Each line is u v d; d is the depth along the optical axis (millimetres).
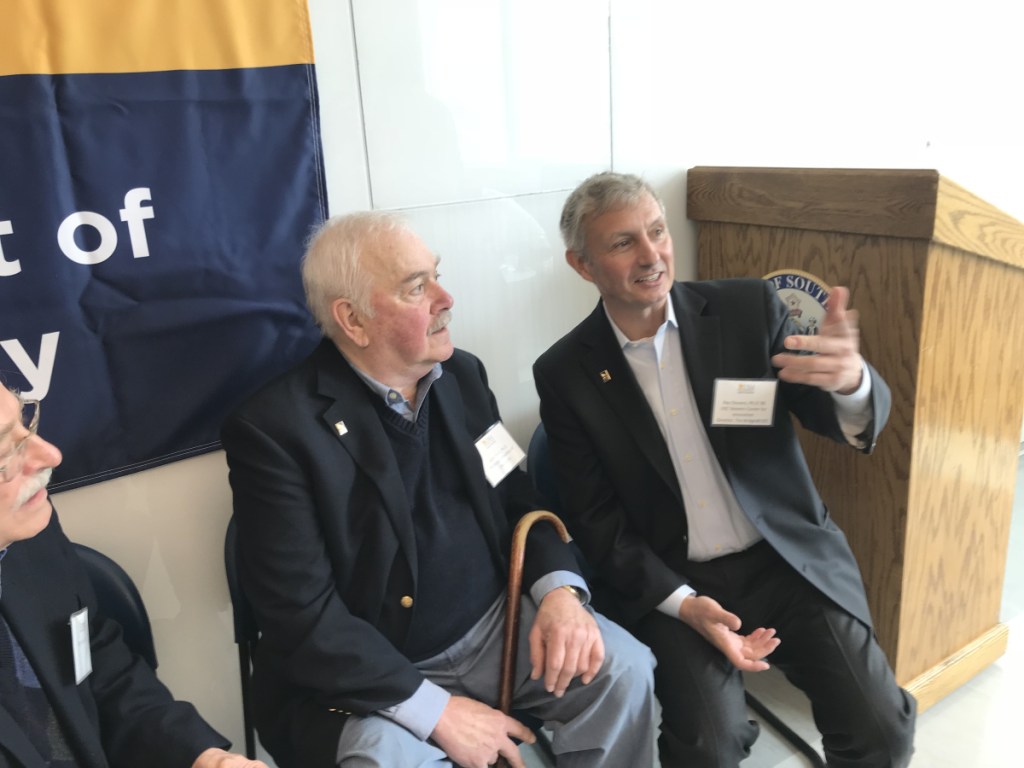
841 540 1616
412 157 1737
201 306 1531
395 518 1331
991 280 1753
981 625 2080
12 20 1291
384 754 1194
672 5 2039
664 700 1482
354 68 1625
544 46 1858
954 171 3072
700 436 1586
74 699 1086
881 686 1466
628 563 1561
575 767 1428
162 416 1539
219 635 1711
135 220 1442
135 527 1571
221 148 1500
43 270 1377
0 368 1366
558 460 1651
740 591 1607
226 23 1461
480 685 1459
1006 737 1838
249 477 1279
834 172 1735
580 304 2100
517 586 1421
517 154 1884
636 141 2070
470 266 1883
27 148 1332
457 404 1479
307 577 1273
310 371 1362
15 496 954
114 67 1382
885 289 1698
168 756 1125
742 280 1628
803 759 1798
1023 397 1954
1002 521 2020
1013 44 3131
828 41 2434
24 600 1062
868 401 1445
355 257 1292
